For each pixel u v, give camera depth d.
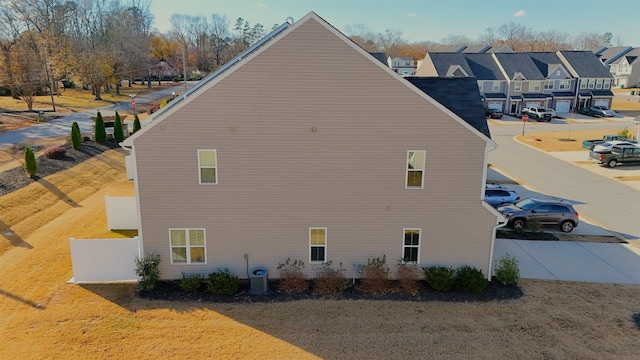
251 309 13.91
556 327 13.09
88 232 19.92
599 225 22.17
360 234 15.65
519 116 60.94
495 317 13.61
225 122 14.41
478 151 14.95
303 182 15.11
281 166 14.92
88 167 30.83
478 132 14.75
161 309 13.81
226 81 14.09
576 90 64.69
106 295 14.55
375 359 11.58
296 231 15.54
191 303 14.23
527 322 13.34
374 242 15.74
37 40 63.38
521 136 47.50
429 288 15.37
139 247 15.27
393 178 15.18
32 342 11.97
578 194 27.62
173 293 14.84
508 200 23.58
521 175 32.09
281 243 15.63
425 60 66.31
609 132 49.41
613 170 33.47
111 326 12.81
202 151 14.62
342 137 14.77
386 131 14.75
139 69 87.75
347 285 15.32
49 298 14.23
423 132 14.77
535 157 37.84
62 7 78.00
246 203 15.18
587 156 37.94
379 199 15.35
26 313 13.34
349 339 12.41
